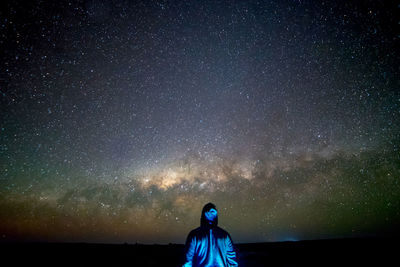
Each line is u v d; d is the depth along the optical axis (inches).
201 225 108.6
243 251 518.6
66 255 448.1
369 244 505.4
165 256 449.1
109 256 441.1
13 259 418.3
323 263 336.8
